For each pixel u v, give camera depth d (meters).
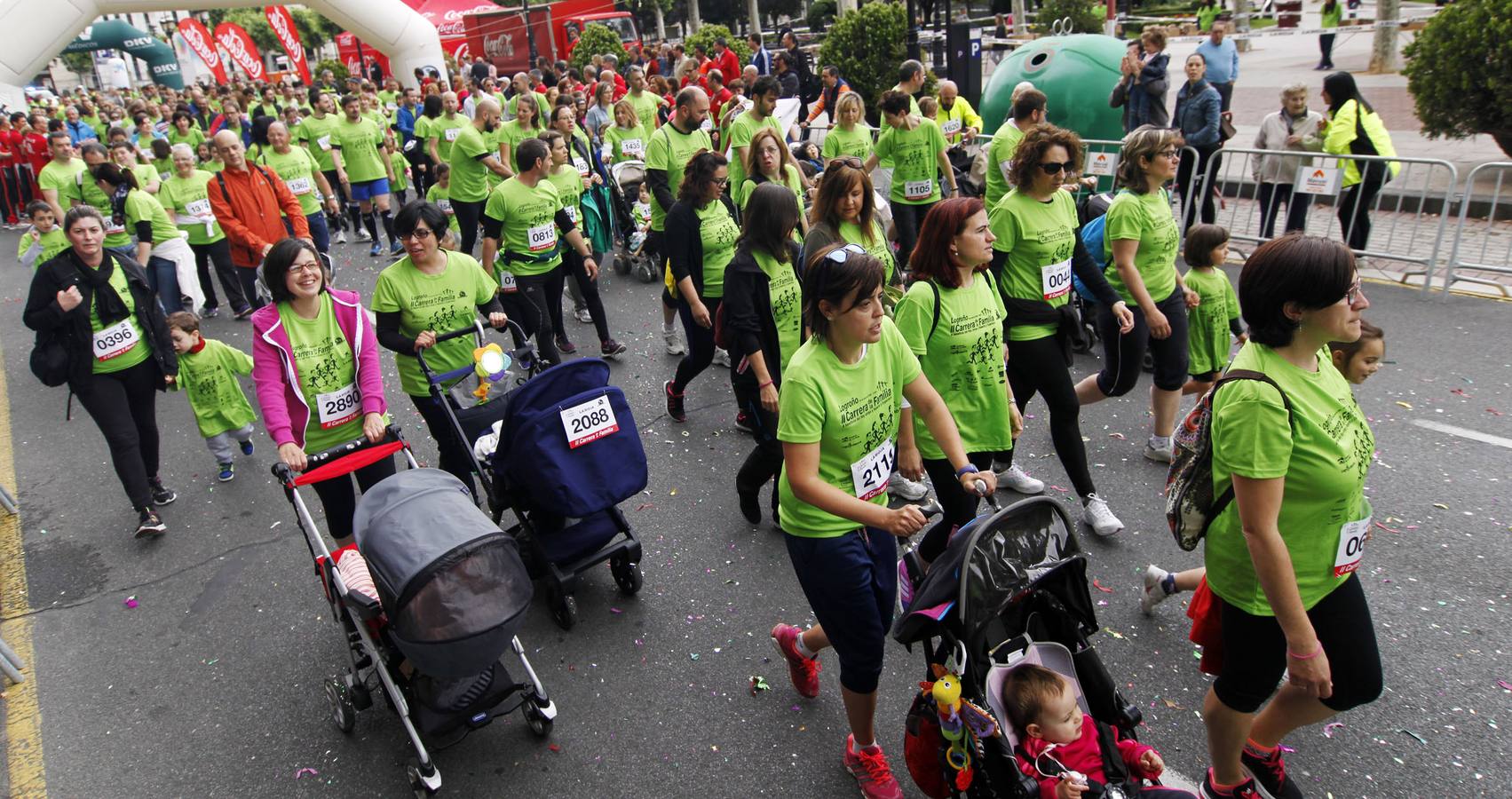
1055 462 5.62
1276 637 2.70
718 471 5.80
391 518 3.26
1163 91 9.88
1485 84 10.11
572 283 8.62
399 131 17.17
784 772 3.47
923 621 2.58
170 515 5.90
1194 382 5.73
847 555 2.94
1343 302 2.36
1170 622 4.10
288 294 4.12
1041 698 2.61
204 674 4.32
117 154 10.47
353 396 4.36
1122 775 2.65
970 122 11.38
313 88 14.65
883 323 3.03
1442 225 7.61
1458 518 4.69
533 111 10.45
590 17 27.86
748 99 13.95
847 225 4.86
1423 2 29.12
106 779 3.73
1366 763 3.31
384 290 4.65
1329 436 2.48
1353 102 8.23
